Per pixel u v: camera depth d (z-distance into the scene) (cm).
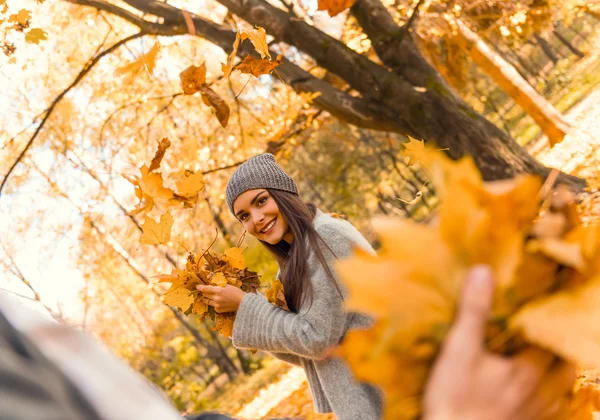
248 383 1426
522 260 46
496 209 47
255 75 236
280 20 635
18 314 37
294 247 213
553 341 43
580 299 44
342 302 201
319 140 1775
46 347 35
